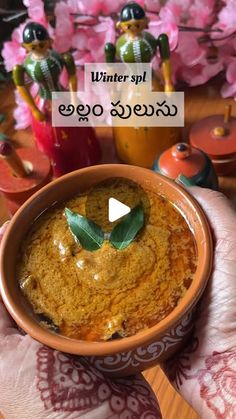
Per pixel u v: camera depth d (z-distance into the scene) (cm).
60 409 28
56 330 27
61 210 31
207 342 31
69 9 47
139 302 27
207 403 30
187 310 26
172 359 32
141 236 29
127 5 39
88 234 29
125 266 28
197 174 40
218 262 31
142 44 39
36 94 46
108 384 29
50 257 29
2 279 28
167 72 42
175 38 46
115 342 25
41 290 28
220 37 48
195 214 29
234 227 31
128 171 31
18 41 48
